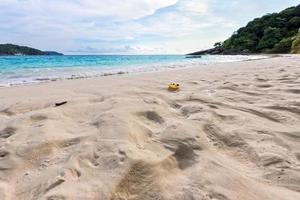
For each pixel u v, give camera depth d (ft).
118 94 14.08
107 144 6.94
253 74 24.95
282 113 10.41
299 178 5.96
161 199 5.14
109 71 38.34
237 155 7.16
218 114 9.90
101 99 12.80
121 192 5.24
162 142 7.44
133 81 20.77
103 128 8.14
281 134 8.30
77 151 6.70
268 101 12.31
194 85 18.19
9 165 6.34
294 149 7.37
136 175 5.72
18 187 5.57
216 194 5.24
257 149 7.25
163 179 5.72
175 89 15.98
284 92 14.52
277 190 5.56
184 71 31.37
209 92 14.99
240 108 11.10
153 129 8.45
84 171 5.87
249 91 14.92
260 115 10.34
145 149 6.95
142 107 10.35
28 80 26.13
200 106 10.77
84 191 5.16
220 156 6.97
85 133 7.95
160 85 18.20
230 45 295.28
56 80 25.53
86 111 10.37
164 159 6.45
